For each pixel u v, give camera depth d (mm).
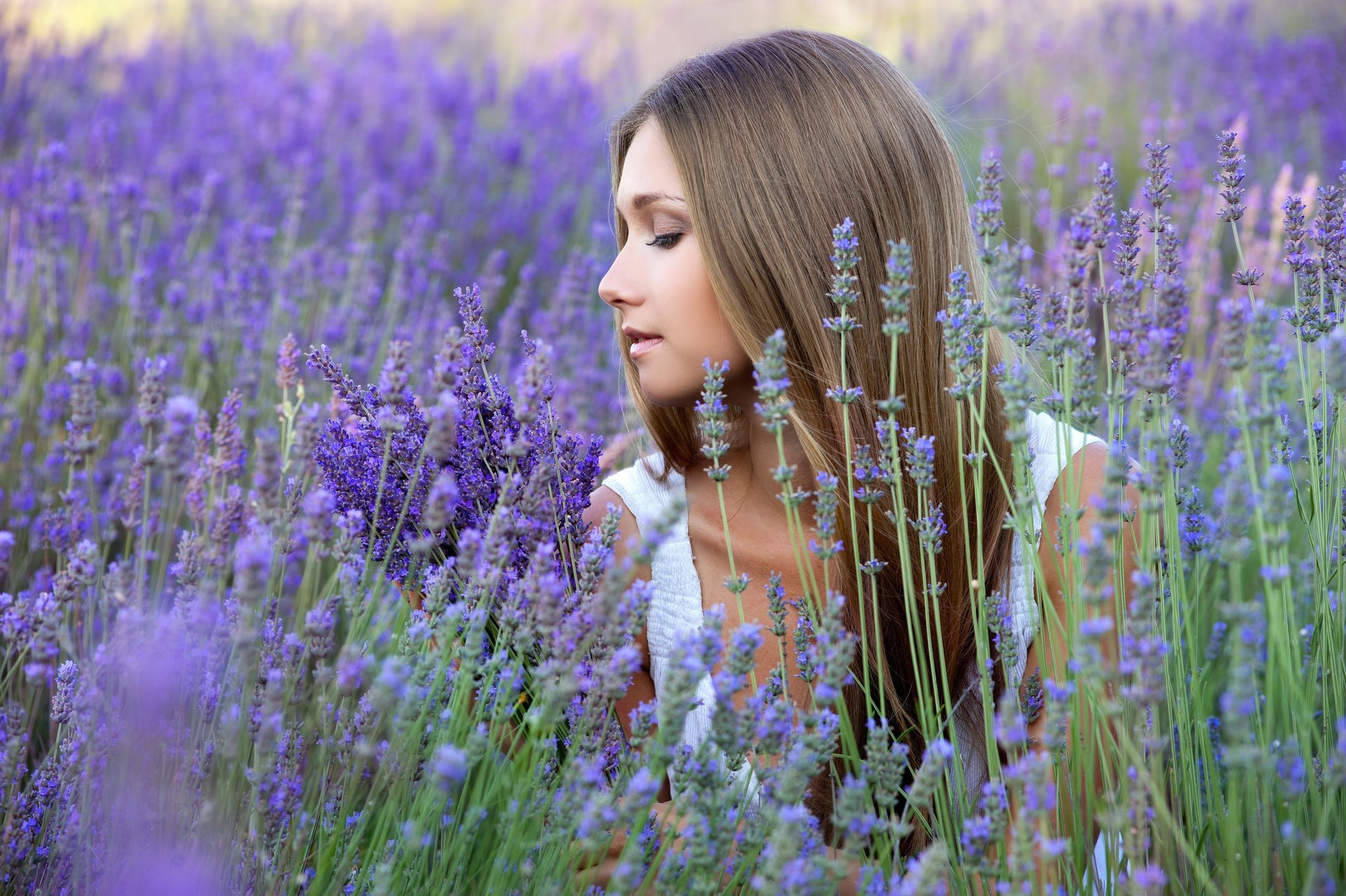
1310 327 1589
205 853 1308
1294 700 1274
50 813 1583
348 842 1506
